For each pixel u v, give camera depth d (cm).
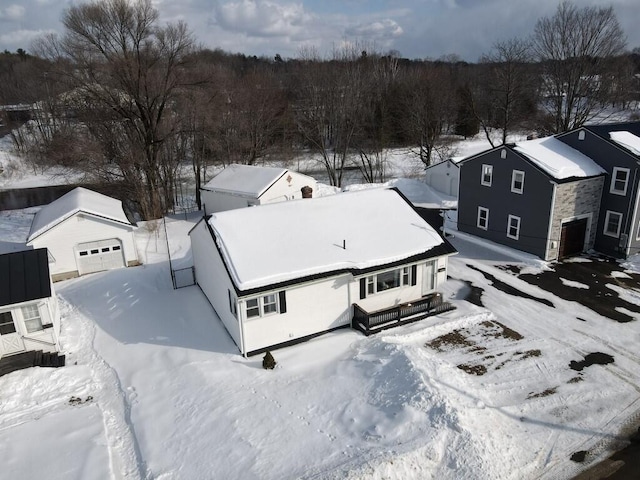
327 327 1964
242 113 4856
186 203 4688
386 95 6150
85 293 2441
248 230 2047
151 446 1367
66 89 4197
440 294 2114
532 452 1314
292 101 6744
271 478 1189
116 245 2705
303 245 2006
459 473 1205
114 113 3741
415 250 2091
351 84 5600
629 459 1298
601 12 5225
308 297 1881
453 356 1792
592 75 5269
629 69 7244
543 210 2625
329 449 1283
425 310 2070
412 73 6981
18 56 11912
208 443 1352
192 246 2455
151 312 2214
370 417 1406
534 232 2709
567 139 2884
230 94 4975
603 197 2708
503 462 1255
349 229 2147
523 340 1897
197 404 1535
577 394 1563
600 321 2028
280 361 1778
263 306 1808
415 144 6184
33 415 1538
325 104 5594
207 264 2191
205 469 1255
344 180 5612
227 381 1653
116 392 1655
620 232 2666
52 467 1302
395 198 2409
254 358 1811
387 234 2158
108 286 2495
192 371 1725
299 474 1189
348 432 1352
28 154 6619
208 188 3688
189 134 4344
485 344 1873
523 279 2473
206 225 2077
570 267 2597
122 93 3712
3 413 1543
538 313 2112
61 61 3991
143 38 3616
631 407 1500
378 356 1734
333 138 5919
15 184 6003
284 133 5694
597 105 6481
